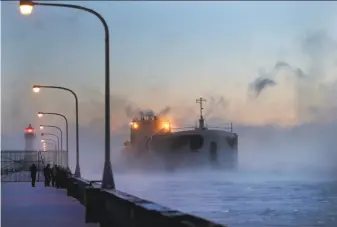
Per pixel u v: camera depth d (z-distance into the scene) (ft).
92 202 55.57
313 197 208.44
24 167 286.66
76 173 145.38
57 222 57.26
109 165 62.69
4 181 197.67
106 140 64.28
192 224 25.09
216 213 157.28
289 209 164.45
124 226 40.55
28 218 61.98
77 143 148.46
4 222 57.47
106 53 67.31
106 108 65.87
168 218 27.61
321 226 127.54
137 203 36.58
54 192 122.72
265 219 141.90
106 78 66.74
